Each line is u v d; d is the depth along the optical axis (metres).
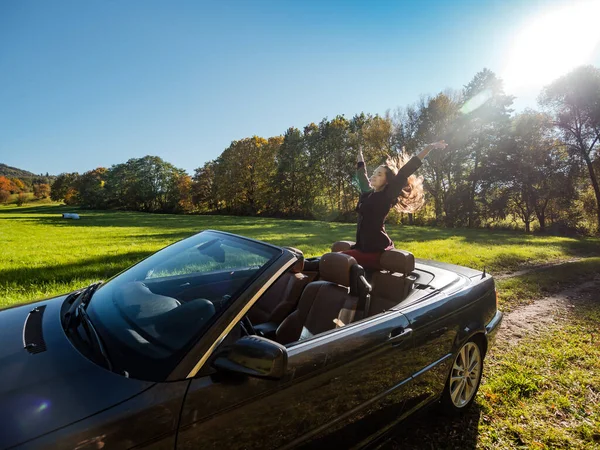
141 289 2.23
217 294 1.96
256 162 71.75
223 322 1.75
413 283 3.14
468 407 3.19
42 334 1.96
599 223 33.78
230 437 1.59
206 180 85.94
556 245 18.22
